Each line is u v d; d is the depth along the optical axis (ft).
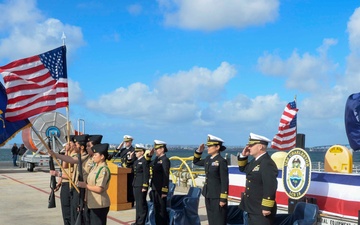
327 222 23.00
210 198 23.52
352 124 24.17
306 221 20.20
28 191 51.62
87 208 21.22
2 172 83.35
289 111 32.45
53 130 72.33
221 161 23.27
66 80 23.56
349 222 21.89
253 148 19.67
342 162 24.64
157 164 27.55
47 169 91.40
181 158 44.39
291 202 24.57
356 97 24.08
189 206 26.22
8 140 21.59
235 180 31.53
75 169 23.80
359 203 21.48
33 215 34.71
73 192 23.58
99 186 20.56
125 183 37.45
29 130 71.36
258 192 19.34
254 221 19.26
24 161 89.45
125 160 38.99
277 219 21.65
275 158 29.27
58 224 31.07
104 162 21.22
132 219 32.83
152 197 27.81
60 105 23.31
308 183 23.04
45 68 22.79
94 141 22.43
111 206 36.83
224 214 23.32
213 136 23.81
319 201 23.67
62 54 23.56
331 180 23.17
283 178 24.94
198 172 48.11
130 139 39.45
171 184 30.37
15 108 21.61
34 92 22.16
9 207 38.91
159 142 27.71
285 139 32.24
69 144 22.71
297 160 23.98
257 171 19.36
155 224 27.99
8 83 21.62
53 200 25.72
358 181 21.75
